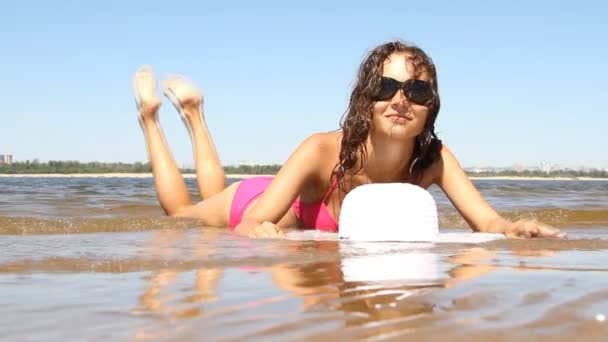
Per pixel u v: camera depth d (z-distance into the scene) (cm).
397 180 505
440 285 213
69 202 969
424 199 438
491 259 300
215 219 581
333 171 496
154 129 677
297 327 154
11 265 268
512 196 1387
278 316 167
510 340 142
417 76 460
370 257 306
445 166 511
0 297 199
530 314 165
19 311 178
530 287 207
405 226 429
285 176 481
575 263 283
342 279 231
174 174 660
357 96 470
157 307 182
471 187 508
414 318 162
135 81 689
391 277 235
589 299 184
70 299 196
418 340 142
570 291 198
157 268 264
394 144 473
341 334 147
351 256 310
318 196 518
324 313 169
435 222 440
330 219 514
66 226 514
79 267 265
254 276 241
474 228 502
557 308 172
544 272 248
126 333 153
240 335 148
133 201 1014
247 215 483
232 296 198
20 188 1895
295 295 198
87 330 157
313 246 368
